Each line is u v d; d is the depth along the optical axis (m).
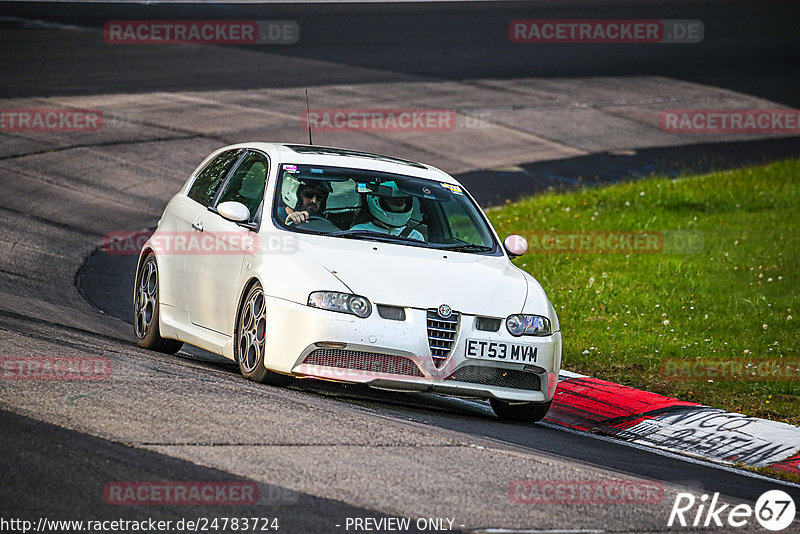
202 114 78.81
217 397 23.30
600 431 29.27
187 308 30.23
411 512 17.41
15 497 16.11
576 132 88.06
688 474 24.05
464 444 22.53
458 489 19.02
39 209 53.50
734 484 23.62
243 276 27.61
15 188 56.75
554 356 27.44
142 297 32.59
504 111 91.44
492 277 27.89
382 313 25.59
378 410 25.64
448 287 26.62
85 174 61.69
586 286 46.81
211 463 18.59
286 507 16.94
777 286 48.00
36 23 109.38
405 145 77.31
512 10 143.12
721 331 41.09
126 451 18.69
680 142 88.75
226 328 28.25
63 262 44.62
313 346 25.30
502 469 20.91
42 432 19.14
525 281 28.53
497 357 26.28
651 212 64.31
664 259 52.72
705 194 69.69
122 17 117.00
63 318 33.44
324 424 22.25
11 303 33.59
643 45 128.12
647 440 28.52
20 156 63.31
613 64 115.88
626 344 38.59
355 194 29.61
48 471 17.30
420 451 21.25
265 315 26.19
